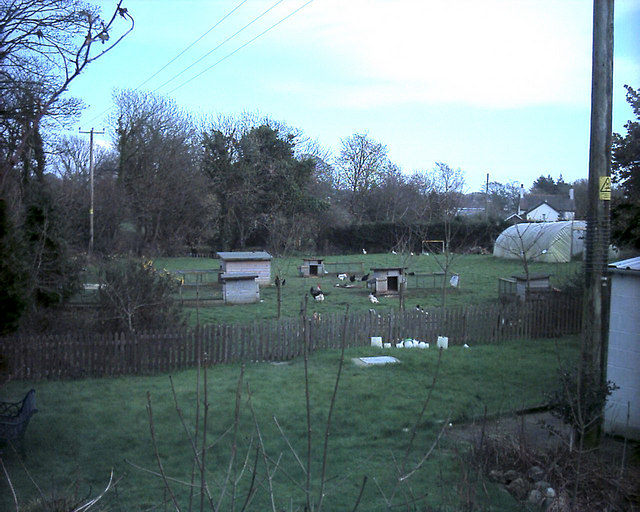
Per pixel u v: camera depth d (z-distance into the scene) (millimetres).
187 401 11430
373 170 73938
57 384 12953
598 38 8461
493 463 7848
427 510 6207
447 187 58031
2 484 7344
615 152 19656
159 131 52062
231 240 56750
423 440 9156
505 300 24812
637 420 9414
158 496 7098
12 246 11164
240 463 8297
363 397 11555
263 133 57344
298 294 29219
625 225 18844
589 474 7160
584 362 8430
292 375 13523
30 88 12922
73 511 4438
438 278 35625
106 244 39344
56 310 17125
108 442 9133
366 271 39844
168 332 14398
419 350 16125
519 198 89188
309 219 56781
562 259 43469
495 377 13188
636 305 9477
